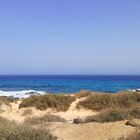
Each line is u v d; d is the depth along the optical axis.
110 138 12.12
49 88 69.06
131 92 29.52
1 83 99.75
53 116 20.50
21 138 11.41
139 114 17.55
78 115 25.00
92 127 13.65
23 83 98.62
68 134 13.30
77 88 68.19
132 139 11.55
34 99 28.14
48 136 12.09
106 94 28.44
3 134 11.70
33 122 18.34
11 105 29.03
